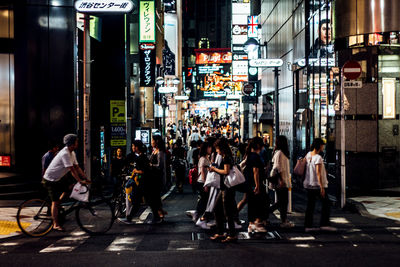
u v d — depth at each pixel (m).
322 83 16.70
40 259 6.74
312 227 8.57
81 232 8.96
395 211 10.91
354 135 14.20
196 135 29.34
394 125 14.07
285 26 25.11
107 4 10.98
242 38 43.66
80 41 17.19
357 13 14.10
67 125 15.48
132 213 9.92
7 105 15.70
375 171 13.96
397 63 14.02
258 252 6.95
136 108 26.12
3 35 15.59
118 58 19.86
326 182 8.47
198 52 62.00
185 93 52.84
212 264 6.27
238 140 27.52
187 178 25.47
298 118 21.05
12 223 9.87
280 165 9.02
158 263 6.36
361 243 7.50
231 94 52.06
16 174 15.09
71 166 8.68
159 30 39.62
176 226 9.55
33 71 15.33
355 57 14.25
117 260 6.58
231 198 7.83
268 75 31.30
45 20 15.36
